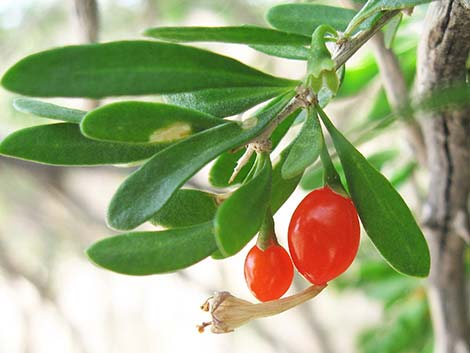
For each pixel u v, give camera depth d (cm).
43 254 34
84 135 7
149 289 38
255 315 7
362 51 15
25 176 26
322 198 7
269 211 7
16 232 33
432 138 11
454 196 11
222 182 8
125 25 25
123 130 7
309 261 7
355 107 19
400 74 12
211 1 24
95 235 29
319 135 7
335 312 31
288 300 7
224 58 6
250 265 7
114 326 38
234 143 7
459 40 8
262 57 24
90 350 36
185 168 6
